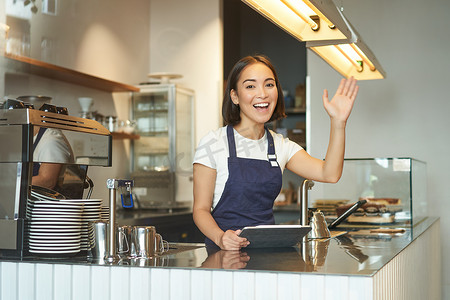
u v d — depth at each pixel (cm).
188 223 471
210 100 532
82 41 460
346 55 312
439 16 460
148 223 411
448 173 454
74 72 407
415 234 250
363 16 477
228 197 203
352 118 477
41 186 177
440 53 459
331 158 199
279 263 152
